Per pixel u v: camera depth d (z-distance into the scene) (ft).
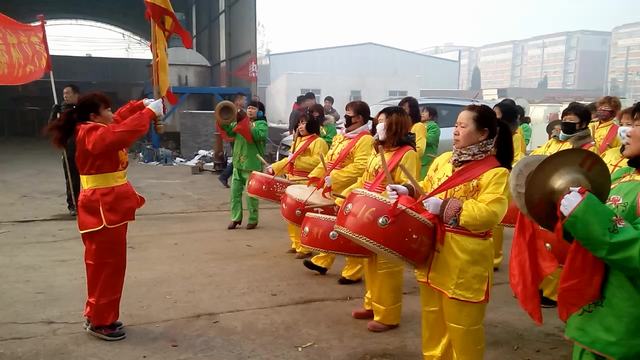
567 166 7.23
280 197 19.08
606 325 7.23
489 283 10.03
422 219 9.93
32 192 31.96
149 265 18.47
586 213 6.73
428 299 10.57
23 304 14.76
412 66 119.14
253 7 54.03
